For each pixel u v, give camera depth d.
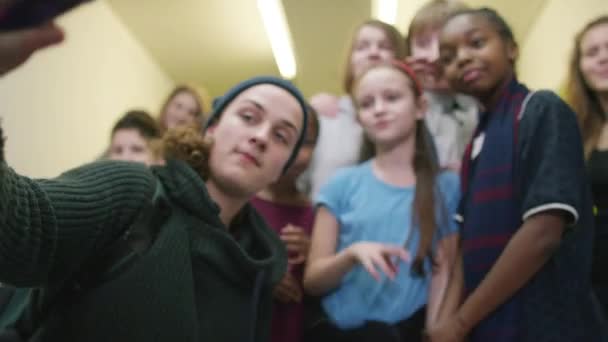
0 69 0.40
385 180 1.19
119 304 0.62
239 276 0.81
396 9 2.43
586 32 1.50
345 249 1.04
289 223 1.28
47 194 0.56
